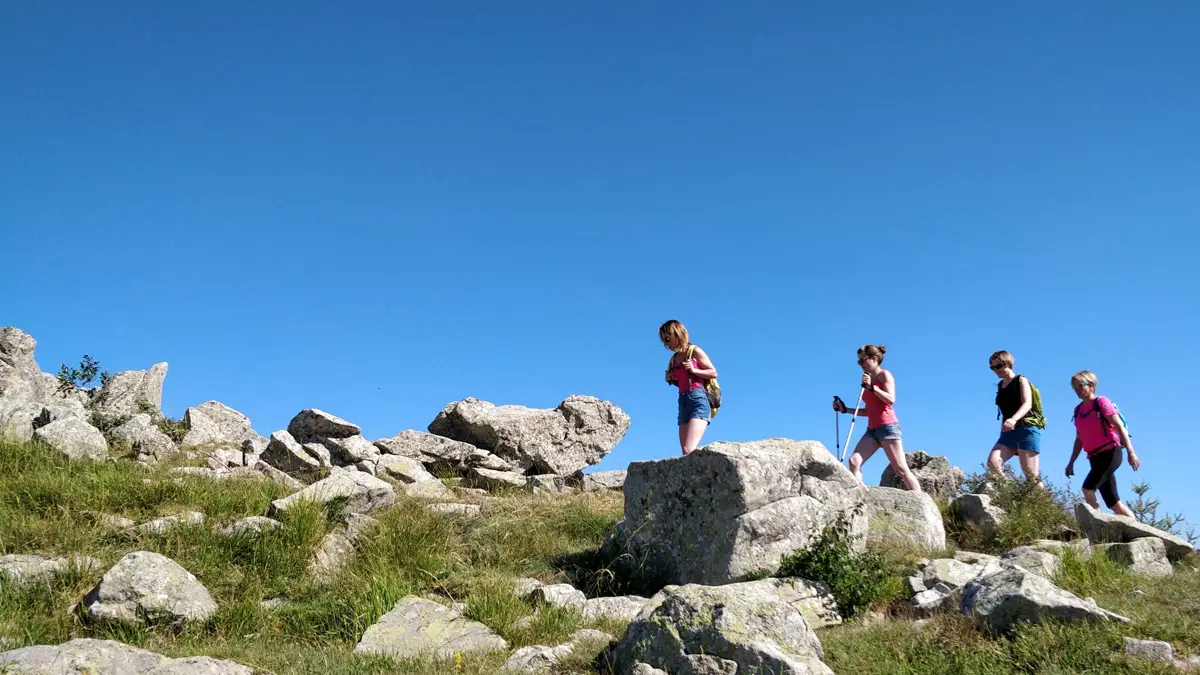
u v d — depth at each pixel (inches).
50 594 320.5
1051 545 393.7
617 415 738.2
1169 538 410.3
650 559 384.8
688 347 451.5
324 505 412.8
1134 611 303.0
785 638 256.7
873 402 484.7
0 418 559.5
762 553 355.3
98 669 241.4
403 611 313.9
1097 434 473.7
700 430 443.8
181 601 313.3
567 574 393.4
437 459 658.8
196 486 450.3
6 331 698.2
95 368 737.0
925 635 284.4
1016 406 500.4
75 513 399.5
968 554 401.1
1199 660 260.7
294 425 653.3
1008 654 266.8
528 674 263.3
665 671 251.8
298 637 311.1
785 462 383.2
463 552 407.8
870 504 416.5
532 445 698.8
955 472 631.2
